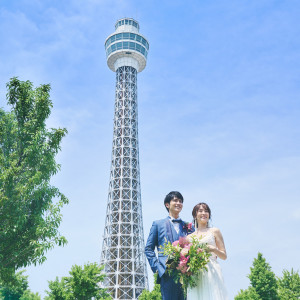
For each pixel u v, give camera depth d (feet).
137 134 442.91
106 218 391.65
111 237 374.63
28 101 71.87
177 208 27.66
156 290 183.83
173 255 23.75
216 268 24.77
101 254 369.09
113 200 393.70
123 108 447.42
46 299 216.33
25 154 69.05
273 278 156.56
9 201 62.95
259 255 167.32
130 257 358.23
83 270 137.90
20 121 73.05
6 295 189.47
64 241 65.67
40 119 72.13
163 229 26.32
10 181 63.05
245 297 169.99
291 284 161.68
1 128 71.92
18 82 73.51
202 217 26.94
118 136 433.48
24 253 63.93
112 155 425.69
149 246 26.25
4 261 64.28
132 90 465.88
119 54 482.69
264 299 153.07
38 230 63.62
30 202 67.15
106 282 342.64
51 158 70.90
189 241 24.57
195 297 24.12
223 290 24.14
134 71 485.56
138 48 484.74
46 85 76.48
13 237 65.21
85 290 131.23
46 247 63.41
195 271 23.12
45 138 72.84
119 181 403.75
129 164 413.80
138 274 350.23
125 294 332.39
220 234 26.21
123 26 508.53
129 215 386.52
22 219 62.95
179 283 24.57
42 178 68.85
